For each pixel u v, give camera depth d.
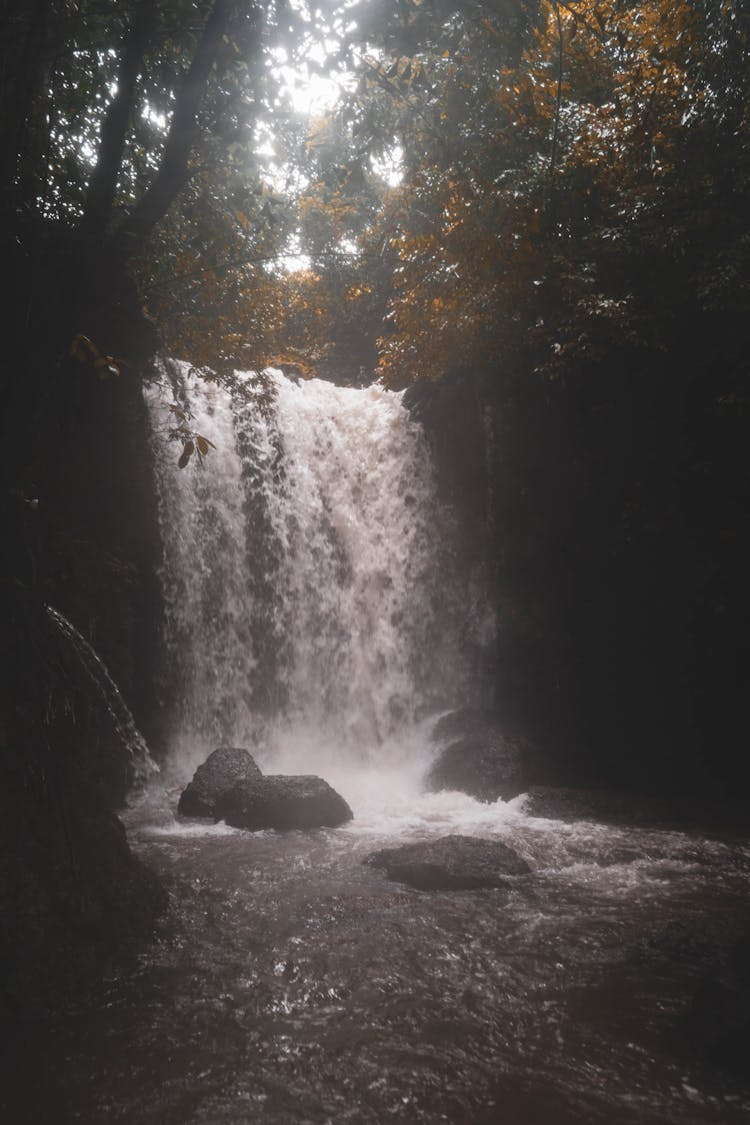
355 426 15.58
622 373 12.62
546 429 13.48
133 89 5.47
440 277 13.04
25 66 4.96
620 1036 4.66
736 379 11.60
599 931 6.27
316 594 14.39
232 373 12.94
